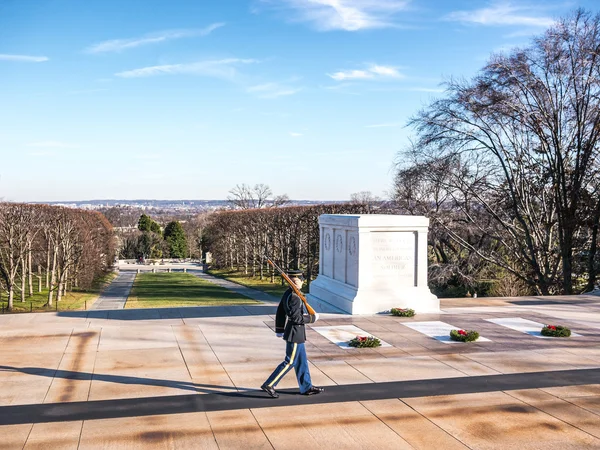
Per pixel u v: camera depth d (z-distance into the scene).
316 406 7.50
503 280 32.56
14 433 6.55
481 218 32.25
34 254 46.81
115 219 157.62
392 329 12.05
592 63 24.02
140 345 10.61
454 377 8.81
